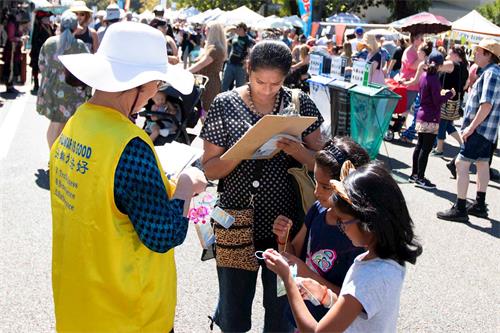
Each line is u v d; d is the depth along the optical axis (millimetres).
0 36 13555
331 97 8180
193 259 4816
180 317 3912
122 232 2002
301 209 2850
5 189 6203
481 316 4227
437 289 4613
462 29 16609
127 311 2049
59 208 2111
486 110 5941
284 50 2719
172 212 2039
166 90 5699
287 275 2209
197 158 2477
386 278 1957
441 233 5887
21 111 10664
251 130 2529
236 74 10633
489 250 5504
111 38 2104
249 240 2885
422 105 7340
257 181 2861
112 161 1927
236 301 2961
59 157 2115
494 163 9164
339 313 1976
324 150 2479
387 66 13070
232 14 26953
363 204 1942
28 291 4109
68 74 2268
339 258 2412
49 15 13086
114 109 2045
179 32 24328
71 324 2078
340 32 22312
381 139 7629
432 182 7805
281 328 2971
